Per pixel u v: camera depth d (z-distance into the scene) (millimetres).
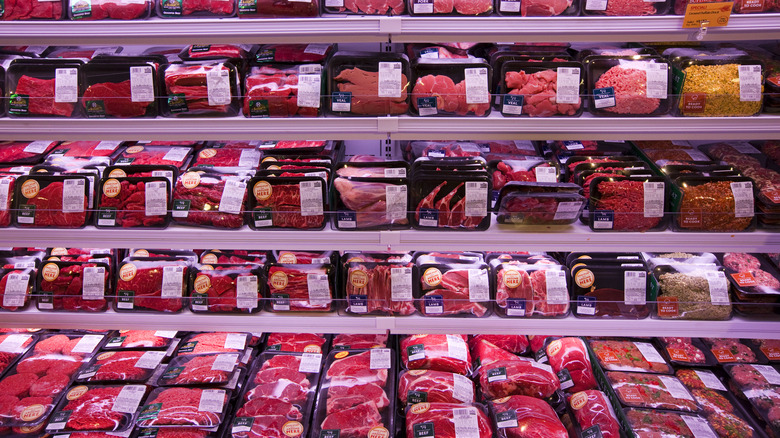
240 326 2744
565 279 2709
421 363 2826
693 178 2580
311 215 2609
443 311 2717
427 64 2504
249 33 2338
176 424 2553
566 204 2549
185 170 2916
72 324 2756
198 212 2645
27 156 2955
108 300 2779
